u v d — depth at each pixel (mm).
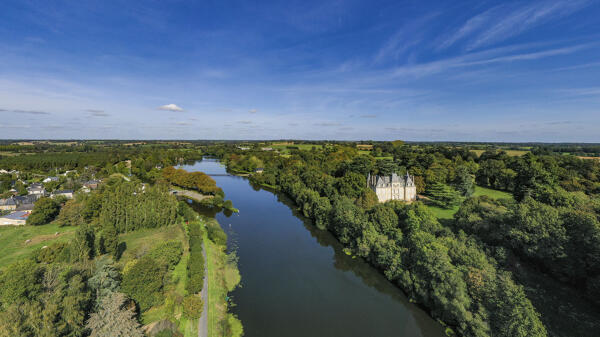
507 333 41875
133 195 102062
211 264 67812
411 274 58594
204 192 152125
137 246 78312
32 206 112250
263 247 84000
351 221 82000
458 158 188000
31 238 82875
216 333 45281
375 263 70562
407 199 128875
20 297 35625
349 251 79812
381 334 48906
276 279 65750
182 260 68750
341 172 190500
